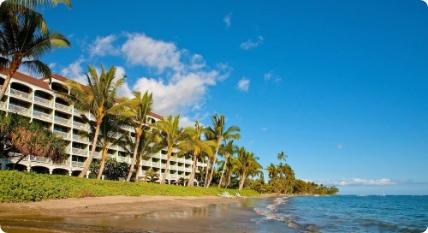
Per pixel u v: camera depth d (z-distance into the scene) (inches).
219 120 2030.0
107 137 1257.4
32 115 1643.7
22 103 1672.0
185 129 1635.1
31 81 1694.1
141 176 2313.0
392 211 1429.6
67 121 1865.2
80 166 1877.5
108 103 1119.6
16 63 747.4
